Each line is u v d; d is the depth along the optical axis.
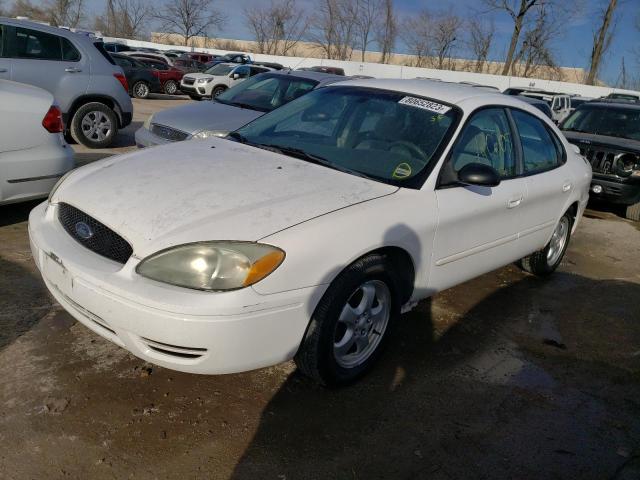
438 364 3.38
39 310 3.46
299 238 2.54
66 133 9.09
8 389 2.72
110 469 2.33
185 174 2.99
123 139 9.60
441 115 3.56
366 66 37.00
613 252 6.25
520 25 37.12
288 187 2.91
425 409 2.94
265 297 2.43
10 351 3.02
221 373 2.51
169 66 22.30
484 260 3.80
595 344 3.91
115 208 2.68
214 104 7.32
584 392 3.29
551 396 3.20
